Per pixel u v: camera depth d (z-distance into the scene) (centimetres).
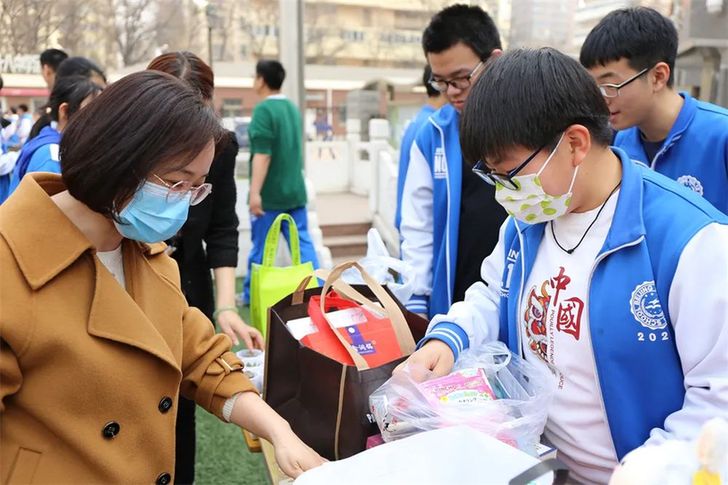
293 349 129
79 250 96
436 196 201
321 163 1115
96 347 97
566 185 100
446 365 117
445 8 187
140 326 102
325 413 119
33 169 194
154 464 107
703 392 92
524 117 96
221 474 277
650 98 175
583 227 106
